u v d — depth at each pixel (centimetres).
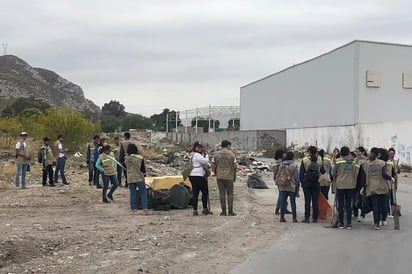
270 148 6269
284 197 1458
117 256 953
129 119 12312
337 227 1356
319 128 5534
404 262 941
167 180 1717
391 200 1524
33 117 4838
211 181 2592
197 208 1612
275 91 7438
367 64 5209
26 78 15062
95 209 1598
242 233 1255
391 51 5262
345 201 1366
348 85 5334
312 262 941
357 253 1023
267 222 1451
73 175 2688
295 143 6206
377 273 858
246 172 3378
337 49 5559
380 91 5234
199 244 1103
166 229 1254
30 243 1017
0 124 4550
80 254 963
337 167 1366
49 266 867
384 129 4241
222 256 995
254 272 865
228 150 1538
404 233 1271
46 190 1986
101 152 1811
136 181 1530
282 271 870
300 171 1460
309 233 1270
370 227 1375
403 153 3972
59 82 16612
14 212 1515
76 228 1238
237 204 1827
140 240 1102
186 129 9400
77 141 4128
